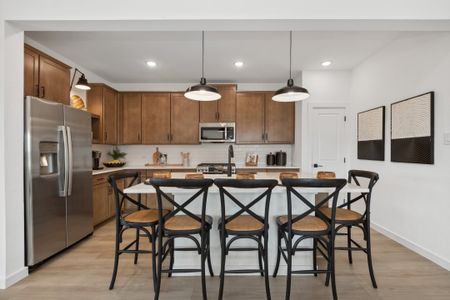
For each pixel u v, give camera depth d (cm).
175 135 486
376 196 354
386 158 332
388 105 330
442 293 204
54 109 261
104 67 416
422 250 270
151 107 486
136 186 230
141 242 315
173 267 239
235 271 191
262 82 504
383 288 211
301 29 227
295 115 478
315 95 434
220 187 183
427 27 220
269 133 482
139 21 210
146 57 372
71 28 223
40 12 208
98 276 233
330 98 434
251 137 483
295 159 478
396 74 313
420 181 273
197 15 208
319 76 434
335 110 436
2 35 209
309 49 343
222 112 482
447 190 241
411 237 287
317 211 195
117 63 397
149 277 232
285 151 508
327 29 226
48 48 337
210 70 431
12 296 201
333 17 207
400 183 305
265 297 200
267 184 177
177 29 226
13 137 219
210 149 514
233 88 481
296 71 438
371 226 365
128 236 334
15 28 219
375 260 261
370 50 349
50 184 256
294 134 481
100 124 428
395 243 306
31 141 233
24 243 231
